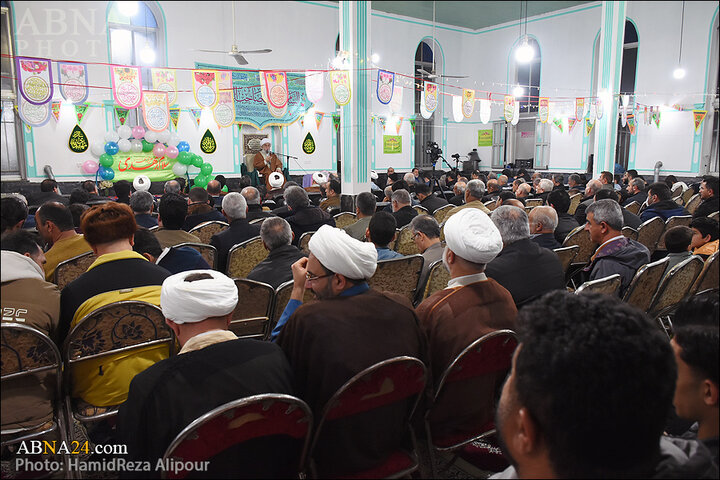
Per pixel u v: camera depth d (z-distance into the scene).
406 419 1.52
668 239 2.95
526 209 5.16
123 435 1.25
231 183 11.71
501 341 1.58
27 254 1.86
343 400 1.29
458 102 7.77
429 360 1.54
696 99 10.95
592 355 0.62
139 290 1.79
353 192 6.60
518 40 14.66
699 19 10.68
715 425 0.99
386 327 1.43
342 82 6.23
